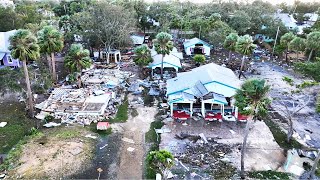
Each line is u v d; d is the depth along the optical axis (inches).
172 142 1348.4
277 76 2308.1
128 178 1099.9
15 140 1360.7
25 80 1644.9
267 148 1323.8
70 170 1139.3
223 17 3560.5
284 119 1609.3
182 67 2464.3
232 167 1181.1
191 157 1240.8
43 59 2191.2
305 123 1568.7
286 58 2723.9
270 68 2527.1
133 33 3107.8
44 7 4099.4
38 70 1985.7
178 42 3312.0
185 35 3420.3
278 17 3506.4
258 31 3388.3
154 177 1109.7
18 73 1721.2
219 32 2883.9
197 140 1368.1
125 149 1291.8
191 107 1585.9
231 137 1403.8
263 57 2864.2
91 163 1187.3
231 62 2657.5
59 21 3147.1
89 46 2674.7
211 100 1550.2
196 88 1663.4
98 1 2974.9
